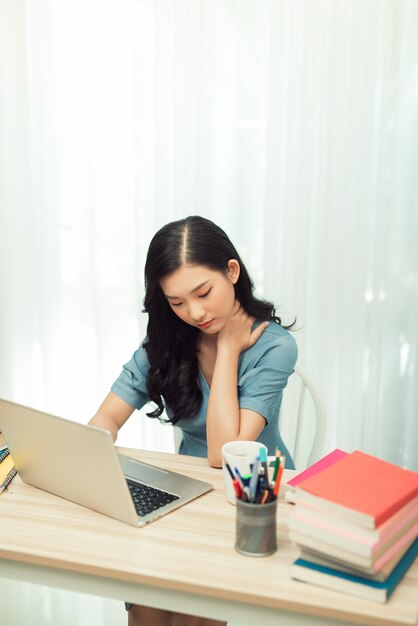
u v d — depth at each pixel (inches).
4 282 96.0
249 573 37.9
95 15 88.8
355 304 88.0
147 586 38.6
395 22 82.5
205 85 86.4
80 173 93.5
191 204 89.8
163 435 96.1
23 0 89.0
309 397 91.0
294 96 84.8
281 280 88.7
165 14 86.4
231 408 55.9
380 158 85.0
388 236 86.1
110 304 94.7
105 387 95.9
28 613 74.1
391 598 35.6
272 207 87.4
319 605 35.0
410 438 90.4
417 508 39.5
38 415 44.6
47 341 96.7
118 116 91.0
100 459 42.4
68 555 39.7
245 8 85.2
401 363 89.8
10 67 90.9
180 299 55.0
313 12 82.8
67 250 95.5
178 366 61.4
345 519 36.0
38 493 48.9
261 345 60.4
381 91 84.0
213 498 47.9
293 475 51.9
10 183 93.7
